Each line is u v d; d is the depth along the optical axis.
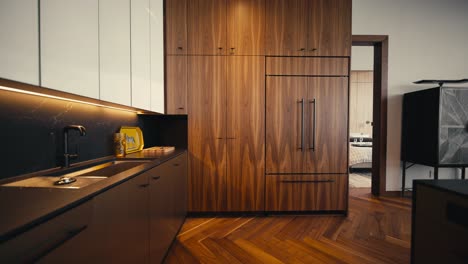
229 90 2.47
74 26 1.05
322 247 1.92
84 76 1.13
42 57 0.88
